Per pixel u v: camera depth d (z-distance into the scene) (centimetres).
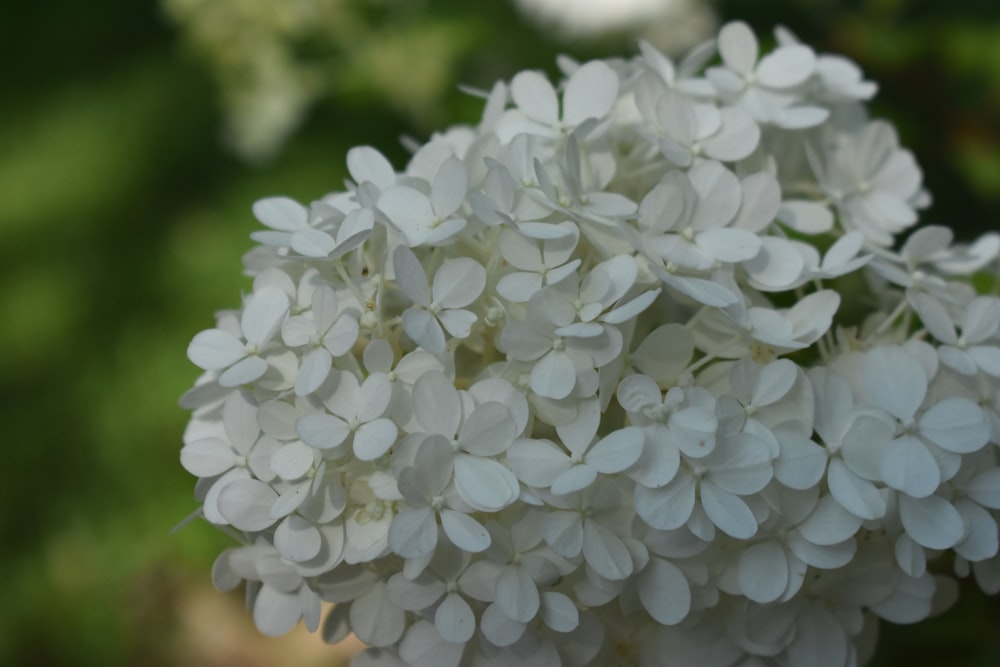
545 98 53
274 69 102
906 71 75
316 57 102
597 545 47
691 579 48
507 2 93
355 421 47
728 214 50
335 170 113
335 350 48
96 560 111
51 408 116
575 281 48
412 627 49
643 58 56
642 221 49
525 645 49
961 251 55
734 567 48
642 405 47
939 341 51
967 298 52
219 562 51
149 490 110
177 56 136
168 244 123
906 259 53
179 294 118
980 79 73
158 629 111
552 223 49
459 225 48
